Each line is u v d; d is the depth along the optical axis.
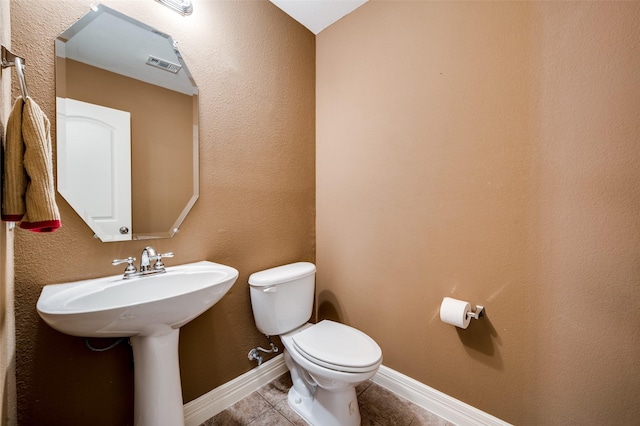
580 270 1.02
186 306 0.94
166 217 1.23
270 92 1.64
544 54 1.07
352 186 1.74
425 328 1.44
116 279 1.03
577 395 1.04
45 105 0.94
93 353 1.05
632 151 0.92
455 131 1.31
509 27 1.15
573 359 1.04
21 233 0.90
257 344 1.61
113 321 0.81
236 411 1.42
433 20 1.36
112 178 1.09
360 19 1.67
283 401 1.49
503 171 1.18
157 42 1.20
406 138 1.48
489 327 1.23
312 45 1.91
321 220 1.93
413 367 1.49
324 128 1.89
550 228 1.08
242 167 1.51
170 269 1.18
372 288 1.66
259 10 1.57
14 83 0.88
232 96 1.46
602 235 0.98
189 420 1.30
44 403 0.95
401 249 1.52
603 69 0.96
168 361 1.04
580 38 1.00
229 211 1.46
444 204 1.35
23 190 0.67
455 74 1.30
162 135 1.22
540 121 1.09
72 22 1.00
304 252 1.88
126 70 1.12
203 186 1.35
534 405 1.13
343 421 1.25
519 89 1.13
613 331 0.96
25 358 0.91
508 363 1.19
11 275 0.84
